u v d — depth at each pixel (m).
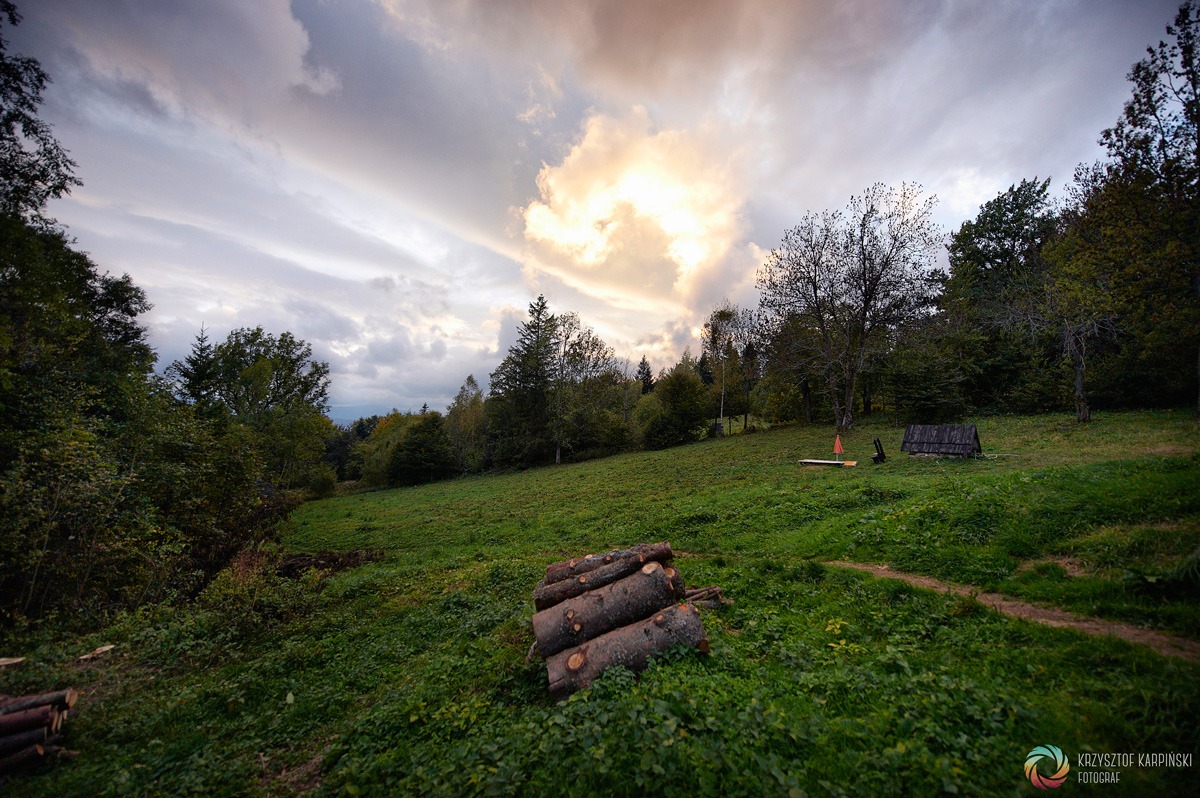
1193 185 15.92
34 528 10.97
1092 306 22.55
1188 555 6.88
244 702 7.57
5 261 13.84
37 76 15.19
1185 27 16.34
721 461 32.81
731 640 7.25
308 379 55.38
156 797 5.19
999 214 45.09
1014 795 3.46
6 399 12.74
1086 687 4.77
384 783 4.92
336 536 26.31
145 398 15.64
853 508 14.81
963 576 8.74
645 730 4.35
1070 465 13.47
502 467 58.00
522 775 4.20
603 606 7.20
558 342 58.84
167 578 13.55
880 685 5.25
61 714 6.55
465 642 9.05
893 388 39.75
